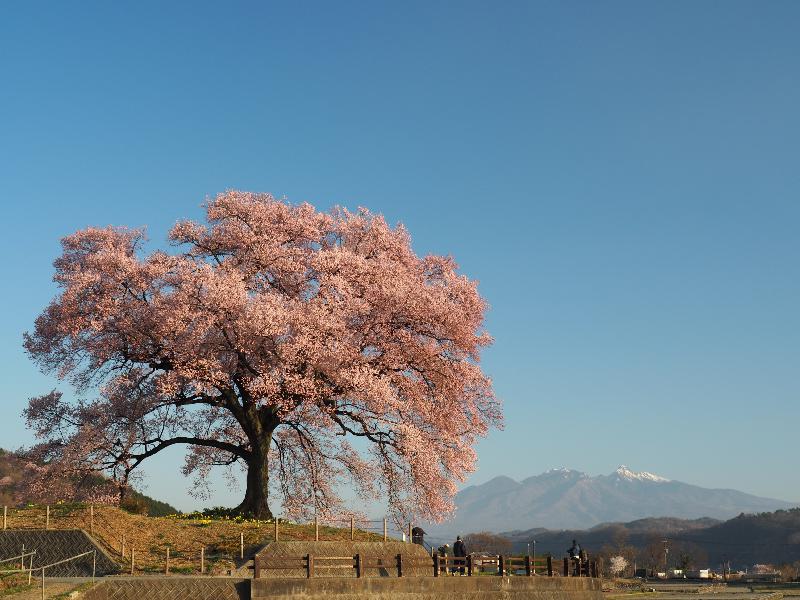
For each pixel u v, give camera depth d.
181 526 36.62
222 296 40.06
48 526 33.84
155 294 42.69
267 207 46.16
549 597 38.50
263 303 40.66
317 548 34.28
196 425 45.25
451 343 45.50
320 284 43.91
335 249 45.44
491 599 36.28
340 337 41.50
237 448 44.19
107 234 45.69
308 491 44.81
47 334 43.47
